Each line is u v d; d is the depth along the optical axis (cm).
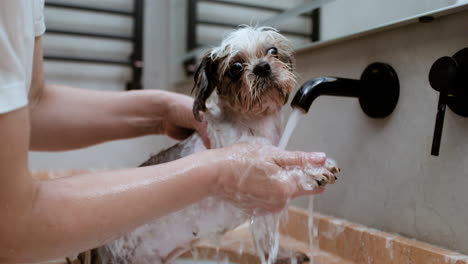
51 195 45
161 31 194
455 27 66
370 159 83
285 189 55
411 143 74
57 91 87
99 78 181
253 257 85
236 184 54
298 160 56
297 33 108
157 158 89
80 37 176
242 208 59
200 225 79
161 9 193
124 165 186
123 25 184
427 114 71
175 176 50
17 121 41
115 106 89
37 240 43
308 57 103
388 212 79
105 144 183
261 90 73
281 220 84
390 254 74
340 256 85
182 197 50
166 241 82
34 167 174
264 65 73
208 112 81
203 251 94
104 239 48
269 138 77
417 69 73
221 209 75
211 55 79
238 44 78
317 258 84
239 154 55
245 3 140
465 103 62
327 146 96
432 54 70
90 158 181
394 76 77
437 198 70
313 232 93
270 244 75
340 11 92
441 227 69
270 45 80
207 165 52
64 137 85
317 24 100
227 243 96
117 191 47
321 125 98
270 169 54
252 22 136
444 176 68
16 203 41
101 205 45
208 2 159
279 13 122
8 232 42
